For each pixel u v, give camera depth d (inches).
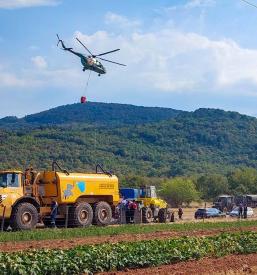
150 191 1876.2
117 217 1565.0
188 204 4446.4
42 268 650.2
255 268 779.4
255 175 5408.5
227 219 2262.6
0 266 626.5
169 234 1263.5
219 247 929.5
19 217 1283.2
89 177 1465.3
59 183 1385.3
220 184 5093.5
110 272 715.4
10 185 1300.4
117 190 1537.9
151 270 733.9
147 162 7406.5
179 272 719.7
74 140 6978.4
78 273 685.9
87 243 1037.8
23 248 949.8
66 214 1396.4
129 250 792.9
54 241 1080.2
